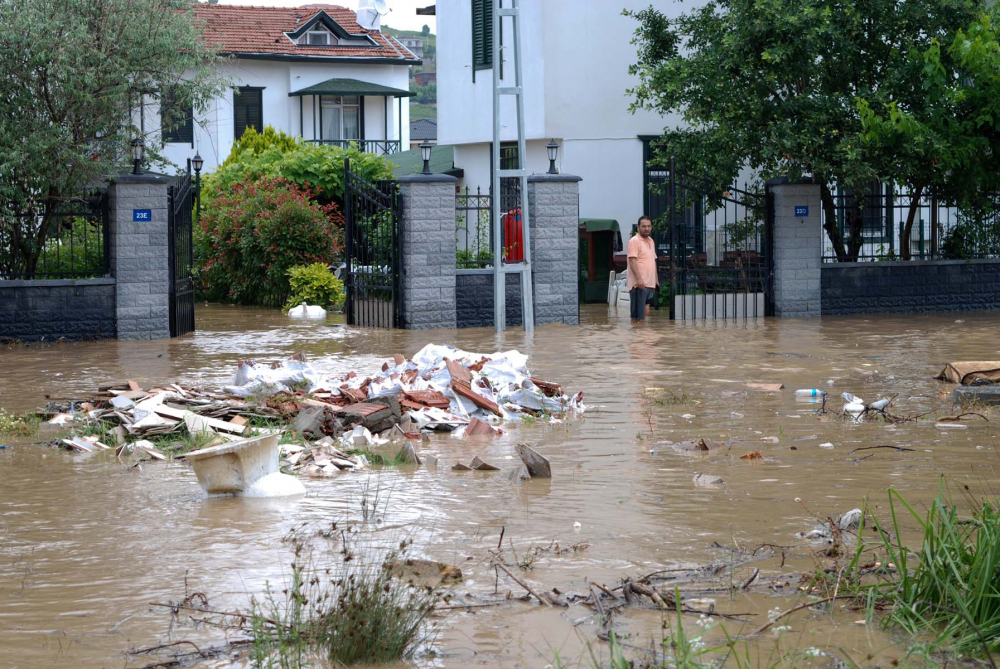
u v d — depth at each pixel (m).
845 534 6.62
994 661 4.73
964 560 5.37
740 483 7.99
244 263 26.38
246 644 4.97
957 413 10.79
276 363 11.95
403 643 4.87
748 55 20.36
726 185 21.88
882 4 20.36
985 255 23.17
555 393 11.56
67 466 8.95
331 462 8.82
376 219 20.75
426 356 11.62
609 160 26.77
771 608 5.41
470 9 29.27
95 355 16.31
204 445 9.59
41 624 5.29
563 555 6.29
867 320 20.86
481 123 29.31
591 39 26.45
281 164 29.72
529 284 19.25
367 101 45.44
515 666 4.73
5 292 17.89
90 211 18.72
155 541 6.67
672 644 4.91
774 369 14.04
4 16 17.48
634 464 8.72
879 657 4.78
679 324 20.33
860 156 19.94
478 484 8.12
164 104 20.02
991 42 19.50
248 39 43.81
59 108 18.00
